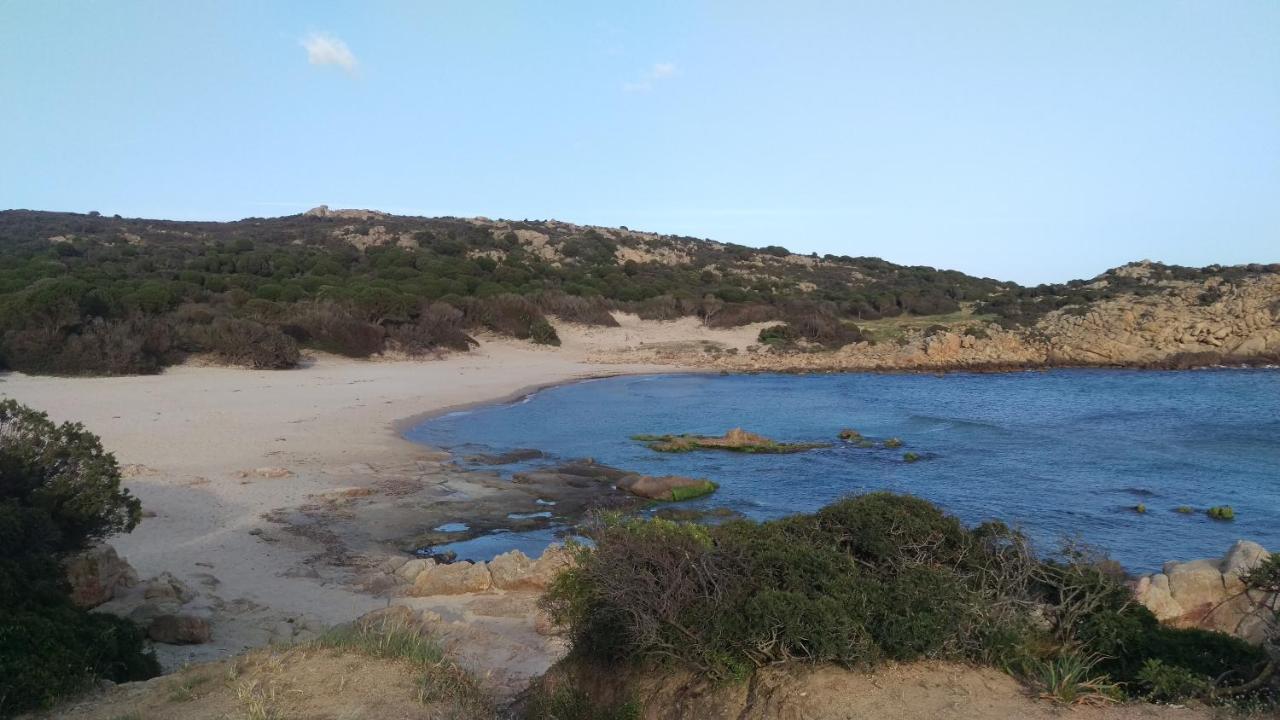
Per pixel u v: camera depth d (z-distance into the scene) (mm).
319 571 13914
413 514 18359
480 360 54969
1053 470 25422
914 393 46500
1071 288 95062
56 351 36781
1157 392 46375
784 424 35000
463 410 36250
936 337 62625
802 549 6477
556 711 6414
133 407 29688
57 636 7340
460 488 21078
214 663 7367
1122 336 61344
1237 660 5754
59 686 6719
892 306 83938
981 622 5793
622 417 36219
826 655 5527
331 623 10875
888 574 6672
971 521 19094
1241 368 56812
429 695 6340
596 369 55531
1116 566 7934
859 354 62281
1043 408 40531
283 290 54406
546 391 45094
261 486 19609
